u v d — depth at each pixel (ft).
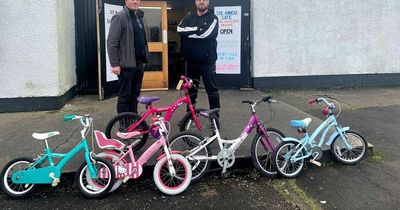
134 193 12.87
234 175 14.34
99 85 24.67
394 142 17.80
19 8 21.58
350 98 26.68
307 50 29.55
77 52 27.07
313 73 29.94
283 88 29.60
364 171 14.69
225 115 20.54
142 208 11.87
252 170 14.56
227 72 28.66
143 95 26.40
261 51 28.84
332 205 12.11
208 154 13.58
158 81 28.30
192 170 13.46
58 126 18.81
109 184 12.32
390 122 20.88
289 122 19.22
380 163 15.44
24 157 12.60
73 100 25.20
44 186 13.06
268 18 28.55
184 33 16.85
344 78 30.53
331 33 29.73
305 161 14.56
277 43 28.99
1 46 21.61
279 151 13.91
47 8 21.81
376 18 30.25
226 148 13.79
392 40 30.81
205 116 13.87
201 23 16.70
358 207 11.96
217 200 12.42
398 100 26.09
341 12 29.60
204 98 25.30
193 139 13.79
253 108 13.99
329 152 15.37
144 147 15.23
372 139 18.17
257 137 13.97
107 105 23.45
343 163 15.23
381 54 30.81
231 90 28.37
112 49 14.90
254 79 29.07
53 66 22.24
